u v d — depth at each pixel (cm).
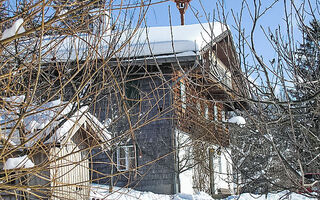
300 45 551
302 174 425
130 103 1578
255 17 436
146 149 1703
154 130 1698
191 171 1861
